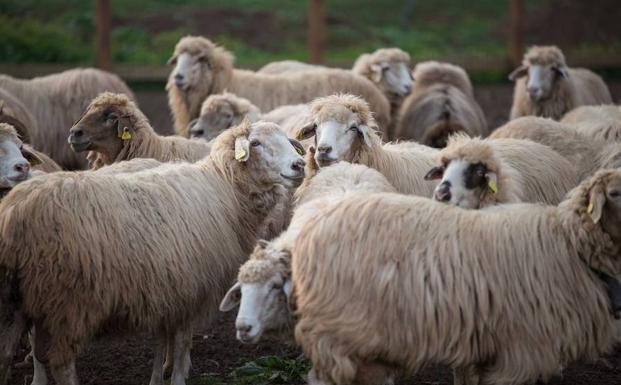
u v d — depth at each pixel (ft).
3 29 93.20
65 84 54.80
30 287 28.43
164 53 95.45
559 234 26.63
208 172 33.19
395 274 25.75
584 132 43.24
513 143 38.17
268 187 33.68
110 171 34.12
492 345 26.11
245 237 33.60
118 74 84.17
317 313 26.21
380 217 26.35
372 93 55.11
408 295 25.63
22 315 29.17
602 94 62.49
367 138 35.58
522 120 42.19
